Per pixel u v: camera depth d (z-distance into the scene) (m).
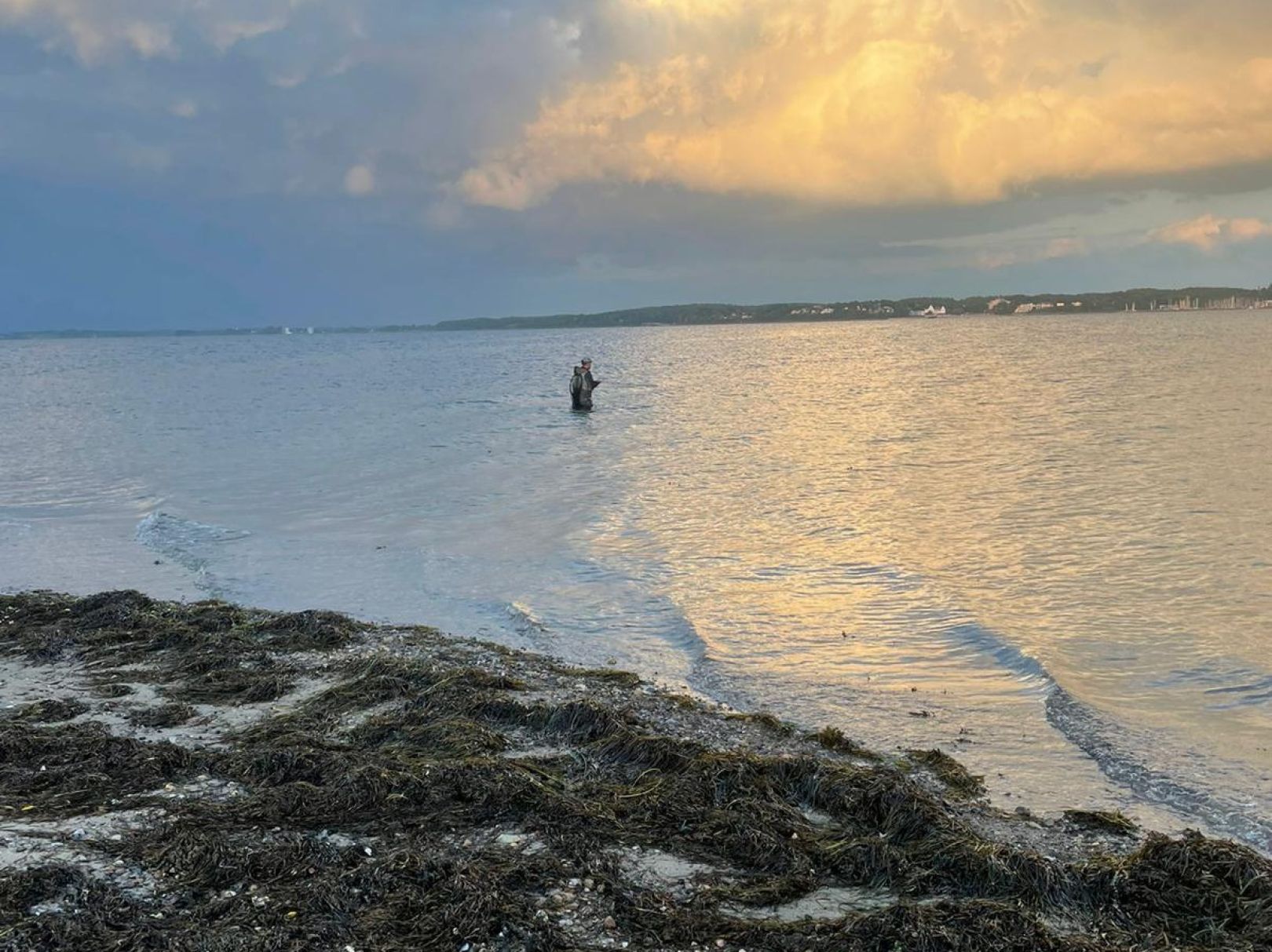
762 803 6.58
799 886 5.72
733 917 5.38
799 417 35.66
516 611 12.06
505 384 58.25
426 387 56.84
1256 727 8.37
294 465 25.38
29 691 9.45
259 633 11.18
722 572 13.71
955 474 21.92
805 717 8.74
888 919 5.14
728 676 9.80
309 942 4.93
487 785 6.75
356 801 6.58
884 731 8.39
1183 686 9.30
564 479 22.41
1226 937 5.19
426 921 5.14
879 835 6.29
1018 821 6.72
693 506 18.69
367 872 5.54
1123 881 5.62
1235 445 24.86
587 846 6.08
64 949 4.77
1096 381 47.91
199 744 7.97
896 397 43.03
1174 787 7.29
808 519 17.31
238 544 16.23
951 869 5.82
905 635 10.92
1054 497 18.77
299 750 7.23
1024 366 63.22
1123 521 16.38
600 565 14.25
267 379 69.00
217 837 5.82
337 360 106.62
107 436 32.94
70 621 11.55
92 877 5.39
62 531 17.62
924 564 13.98
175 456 27.55
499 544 15.81
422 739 7.98
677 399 44.34
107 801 6.64
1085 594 12.29
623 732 7.83
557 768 7.50
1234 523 15.98
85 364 102.69
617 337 193.50
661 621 11.62
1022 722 8.55
